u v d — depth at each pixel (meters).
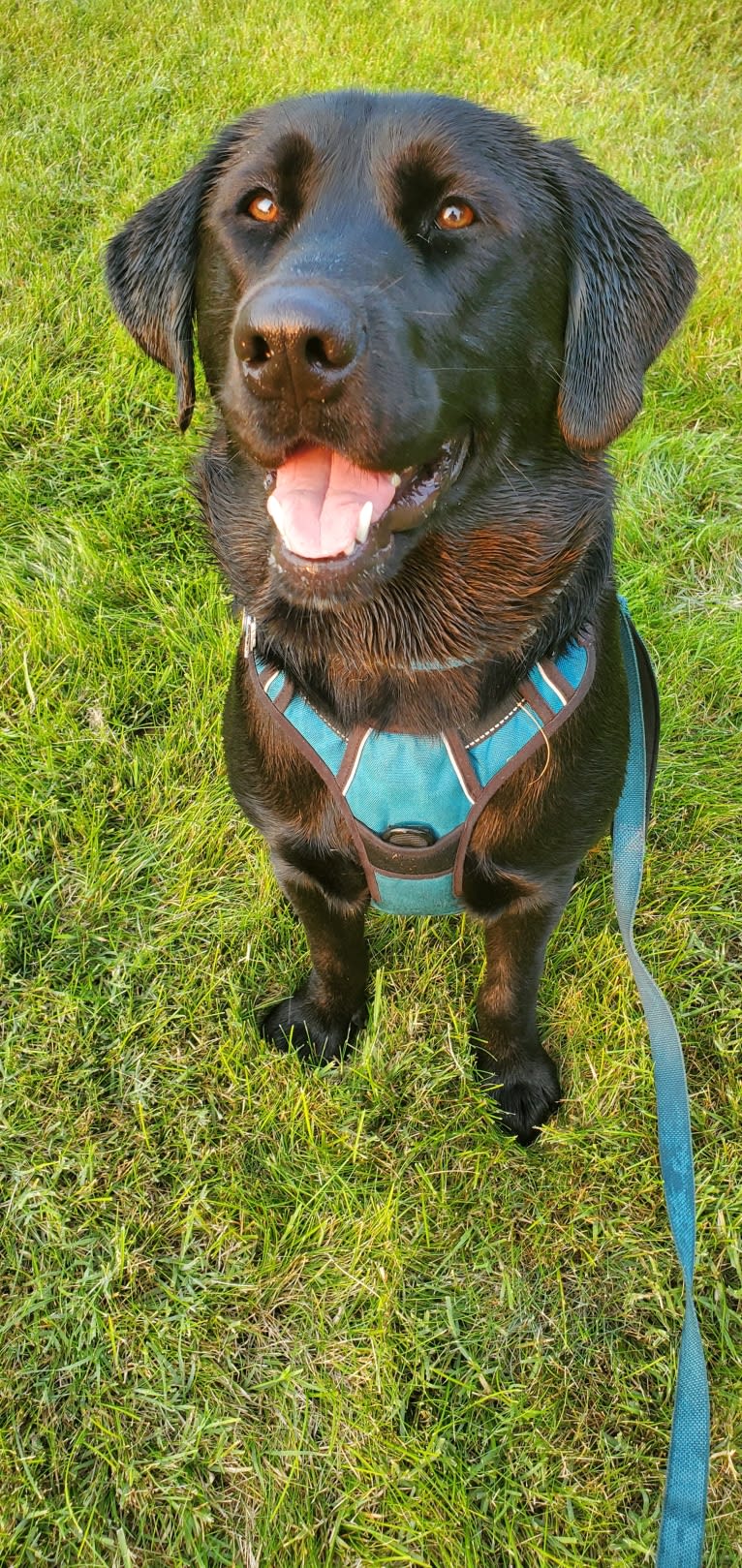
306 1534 0.56
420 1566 0.56
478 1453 0.59
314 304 0.40
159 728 0.85
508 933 0.63
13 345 1.10
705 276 1.17
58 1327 0.62
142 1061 0.71
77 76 1.55
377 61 1.59
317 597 0.46
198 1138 0.68
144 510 0.99
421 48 1.64
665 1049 0.57
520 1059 0.70
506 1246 0.65
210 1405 0.60
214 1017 0.73
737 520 1.01
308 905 0.64
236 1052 0.71
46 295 1.15
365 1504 0.57
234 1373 0.61
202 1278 0.63
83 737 0.84
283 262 0.45
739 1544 0.56
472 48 1.68
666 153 1.41
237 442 0.50
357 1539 0.56
